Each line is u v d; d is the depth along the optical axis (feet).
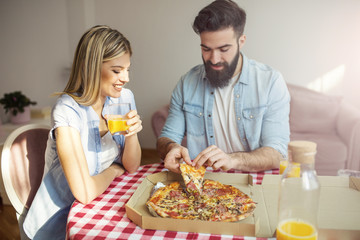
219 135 6.16
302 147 3.69
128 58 4.27
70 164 3.87
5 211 8.21
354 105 10.82
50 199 4.39
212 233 2.98
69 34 12.45
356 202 3.36
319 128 10.28
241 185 3.93
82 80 4.29
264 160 4.56
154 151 12.32
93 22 12.51
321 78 10.89
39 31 12.62
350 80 10.73
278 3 10.71
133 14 12.00
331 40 10.63
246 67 5.80
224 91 5.94
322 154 9.37
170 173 4.18
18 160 4.73
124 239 2.94
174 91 6.27
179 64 11.94
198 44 11.64
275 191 3.72
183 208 3.35
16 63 13.01
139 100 12.51
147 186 3.99
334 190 3.63
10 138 4.73
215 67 5.51
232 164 4.41
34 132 5.01
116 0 12.07
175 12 11.60
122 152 4.90
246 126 5.88
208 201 3.47
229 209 3.27
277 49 11.01
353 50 10.53
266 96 5.74
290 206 2.79
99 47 4.07
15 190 4.67
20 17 12.60
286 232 2.76
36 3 12.41
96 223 3.24
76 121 4.17
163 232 3.03
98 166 4.57
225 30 5.19
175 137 6.01
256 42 11.10
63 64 12.68
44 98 13.08
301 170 2.83
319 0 10.48
